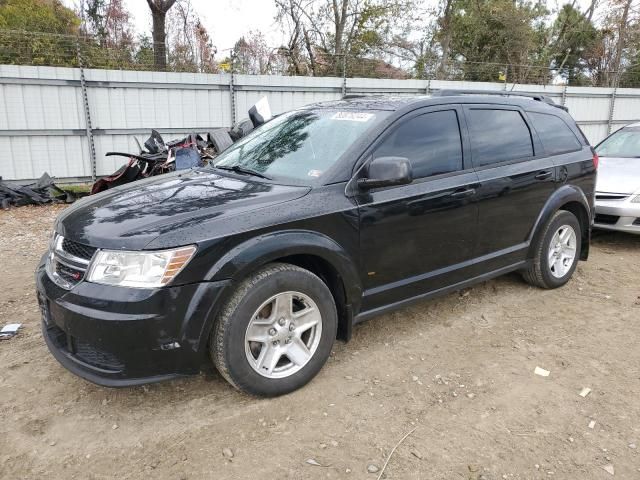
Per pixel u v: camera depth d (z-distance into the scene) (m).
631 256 6.33
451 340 4.00
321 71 18.58
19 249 6.53
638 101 18.91
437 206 3.78
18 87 10.19
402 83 14.47
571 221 5.02
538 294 4.95
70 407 3.10
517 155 4.48
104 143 11.23
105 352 2.72
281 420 2.98
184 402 3.15
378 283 3.59
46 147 10.67
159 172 9.09
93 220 3.03
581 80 29.86
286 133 4.07
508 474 2.59
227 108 12.36
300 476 2.55
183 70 14.42
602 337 4.09
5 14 17.31
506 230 4.40
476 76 20.42
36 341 3.91
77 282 2.83
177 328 2.75
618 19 27.98
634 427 2.97
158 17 18.17
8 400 3.16
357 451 2.73
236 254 2.86
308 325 3.24
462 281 4.16
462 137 4.07
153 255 2.70
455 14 26.58
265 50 19.02
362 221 3.38
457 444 2.80
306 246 3.10
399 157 3.37
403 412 3.07
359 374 3.48
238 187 3.41
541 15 30.03
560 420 3.02
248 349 3.00
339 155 3.50
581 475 2.59
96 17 20.89
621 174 6.79
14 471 2.58
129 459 2.67
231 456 2.69
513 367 3.62
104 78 10.91
